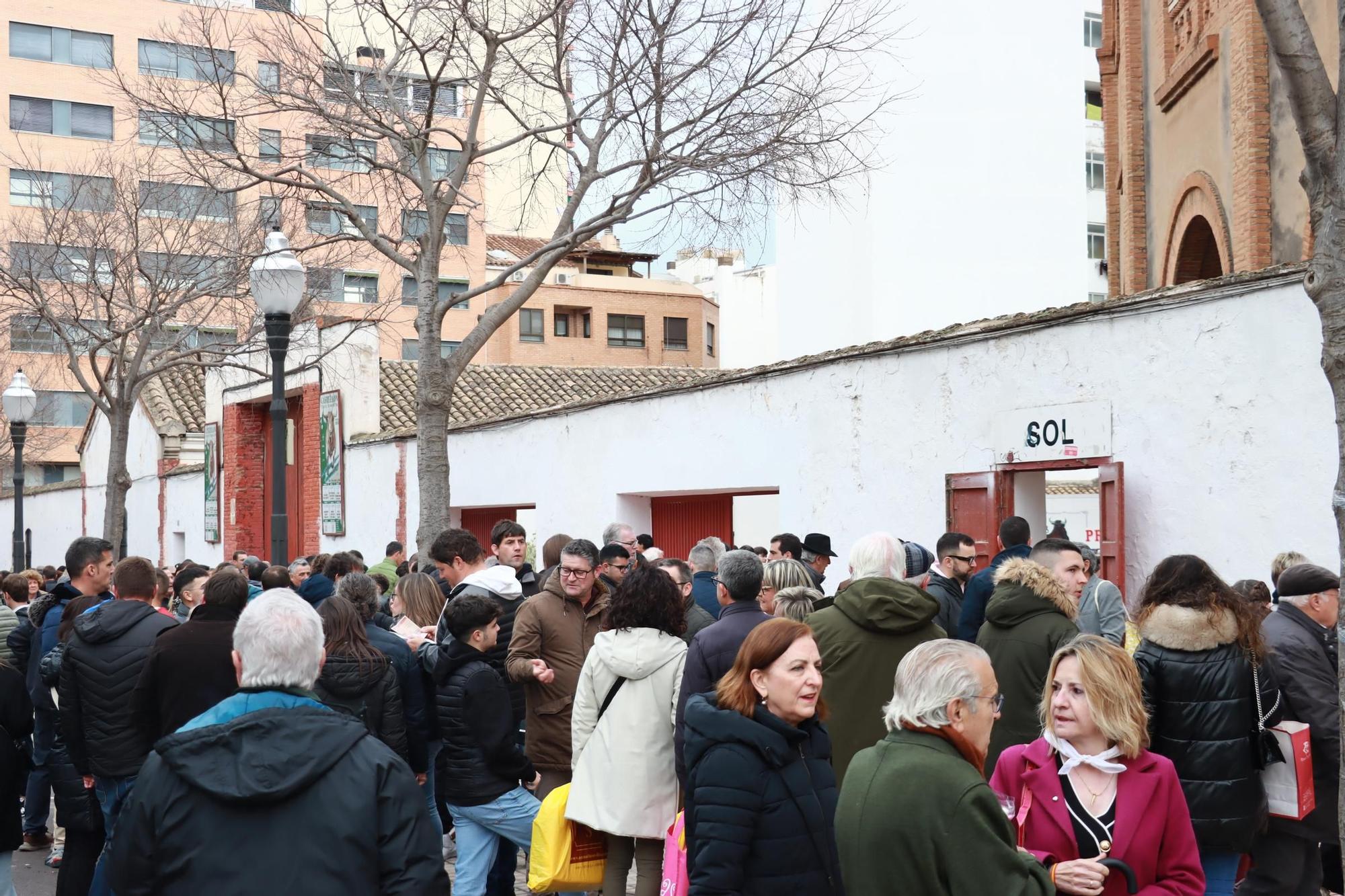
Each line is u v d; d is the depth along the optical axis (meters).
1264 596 7.17
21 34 50.84
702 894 4.05
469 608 6.59
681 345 58.38
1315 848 5.82
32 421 43.44
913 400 11.59
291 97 15.95
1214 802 5.15
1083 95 31.62
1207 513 8.90
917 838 3.61
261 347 24.08
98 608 7.09
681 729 5.93
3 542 48.53
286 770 3.43
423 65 14.75
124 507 23.20
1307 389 8.27
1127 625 7.88
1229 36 12.39
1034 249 30.75
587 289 56.28
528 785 6.98
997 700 3.96
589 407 16.53
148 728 6.50
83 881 7.21
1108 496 9.62
